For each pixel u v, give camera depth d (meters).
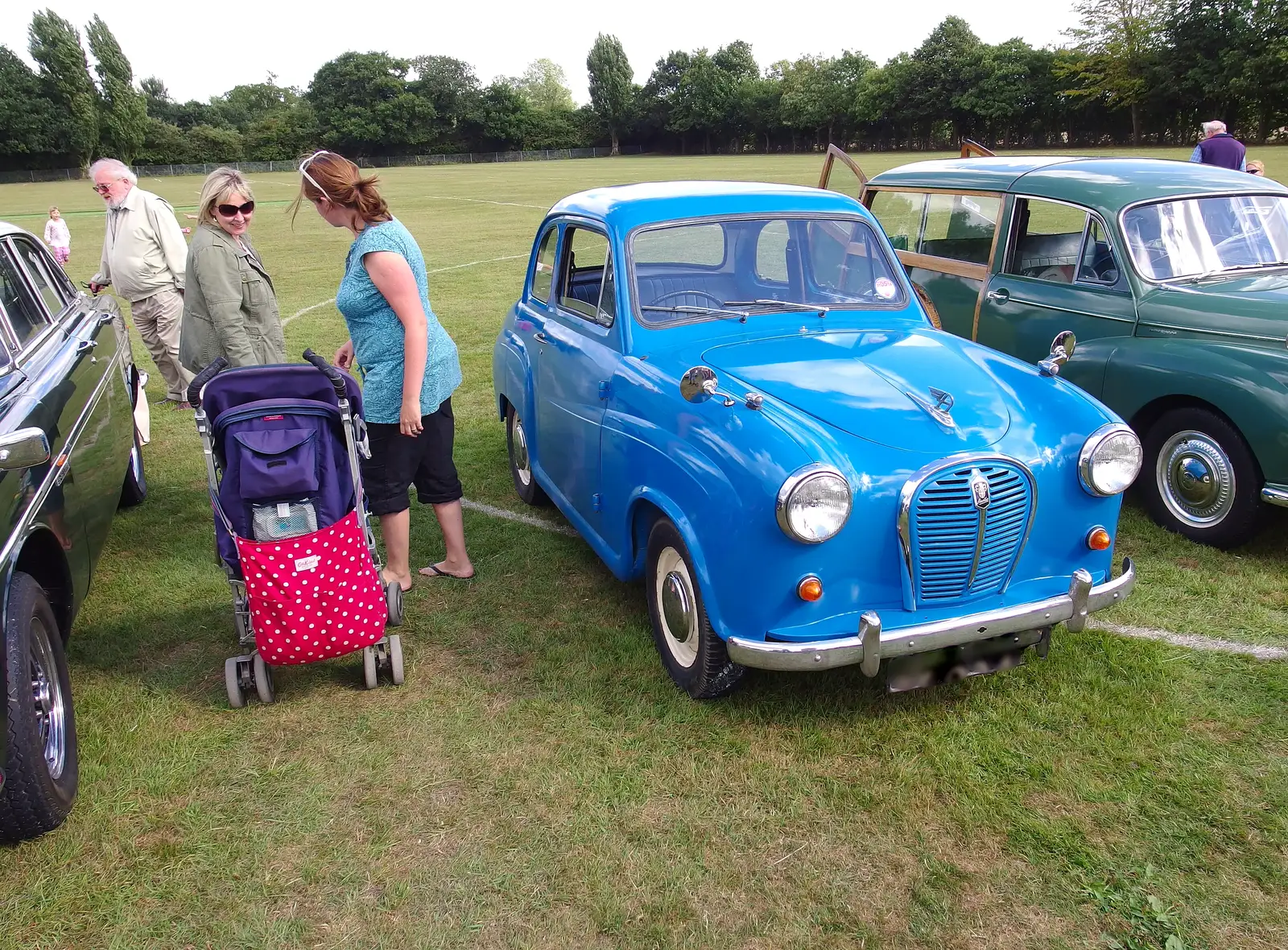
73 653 4.16
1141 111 57.28
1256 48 49.47
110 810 3.11
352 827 3.01
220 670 4.01
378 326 4.12
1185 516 4.99
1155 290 5.16
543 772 3.24
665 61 96.00
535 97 141.88
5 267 4.18
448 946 2.54
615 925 2.59
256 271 5.04
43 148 80.00
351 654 4.11
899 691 3.32
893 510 3.10
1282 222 5.51
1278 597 4.33
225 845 2.94
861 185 7.46
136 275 7.59
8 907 2.71
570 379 4.48
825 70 85.06
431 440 4.46
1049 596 3.34
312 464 3.45
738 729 3.45
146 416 6.95
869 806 3.03
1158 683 3.65
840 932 2.56
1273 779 3.10
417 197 35.38
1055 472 3.35
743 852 2.85
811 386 3.50
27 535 3.08
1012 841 2.86
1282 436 4.41
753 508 3.04
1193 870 2.73
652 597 3.83
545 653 4.04
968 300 6.29
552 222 5.16
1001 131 70.62
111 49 83.69
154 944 2.58
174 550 5.29
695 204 4.31
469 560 4.88
